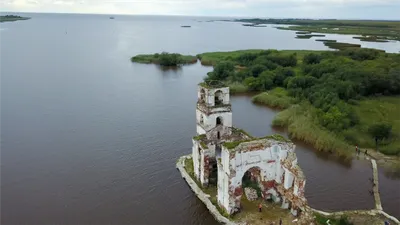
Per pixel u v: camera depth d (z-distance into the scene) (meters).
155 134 74.12
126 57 185.75
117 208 47.69
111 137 72.44
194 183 51.75
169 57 160.12
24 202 49.03
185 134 74.12
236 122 82.94
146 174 56.66
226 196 42.69
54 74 137.38
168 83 125.12
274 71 119.44
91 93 109.06
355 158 62.12
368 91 98.56
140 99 102.88
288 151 42.94
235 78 120.44
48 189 52.41
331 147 64.62
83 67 154.75
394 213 45.88
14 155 63.56
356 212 45.28
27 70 143.25
